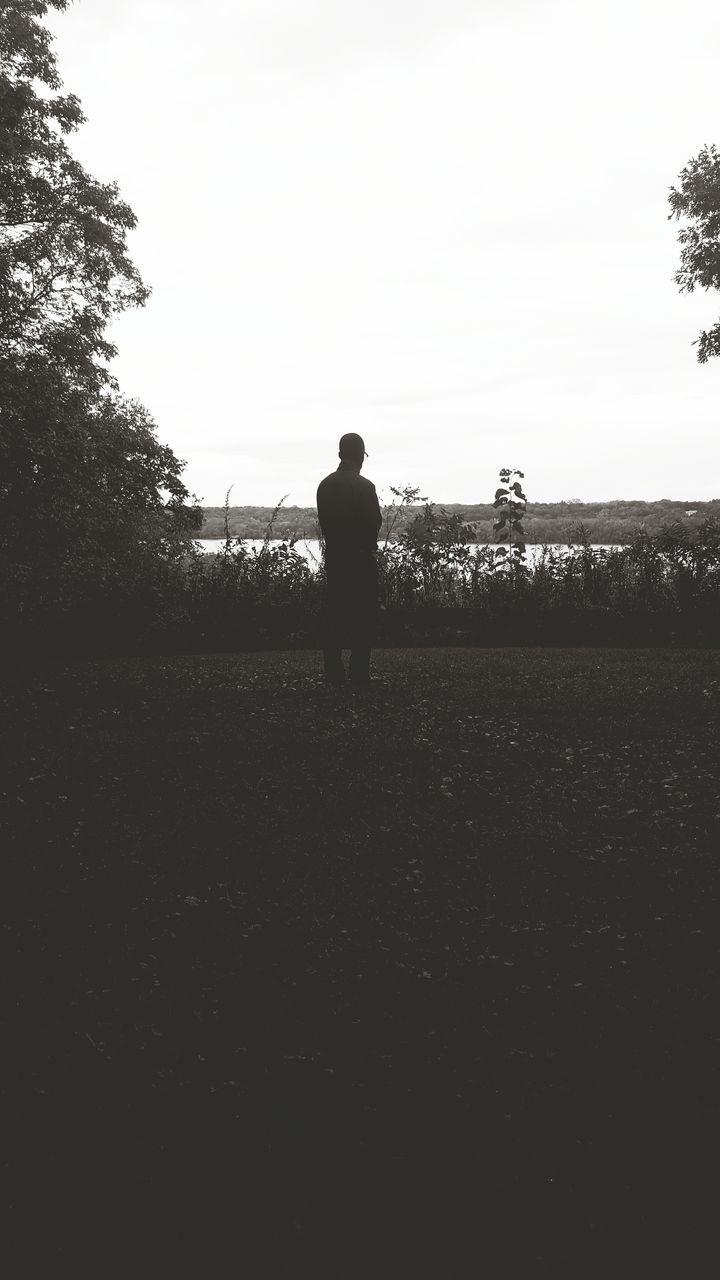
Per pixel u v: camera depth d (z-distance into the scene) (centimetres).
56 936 389
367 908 428
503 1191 251
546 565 1529
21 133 2852
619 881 458
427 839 508
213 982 359
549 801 572
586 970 374
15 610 1385
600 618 1469
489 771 632
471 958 383
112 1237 232
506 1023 335
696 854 488
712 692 871
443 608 1486
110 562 1598
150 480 3114
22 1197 243
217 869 463
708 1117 281
